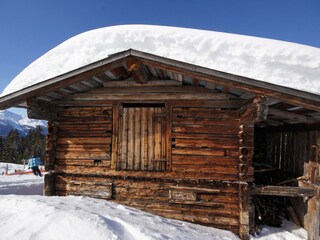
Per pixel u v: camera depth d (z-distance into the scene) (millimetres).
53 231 3299
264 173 8906
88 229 3391
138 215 5172
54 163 6699
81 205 4957
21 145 58375
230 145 5969
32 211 3938
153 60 4840
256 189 5723
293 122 6996
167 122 6254
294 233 6098
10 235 3121
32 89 5332
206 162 6023
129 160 6367
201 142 6082
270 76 4793
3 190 10953
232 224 5836
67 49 5785
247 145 5777
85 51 5590
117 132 6469
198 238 4531
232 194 5898
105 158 6469
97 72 5172
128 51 4852
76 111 6711
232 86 4707
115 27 5699
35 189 11336
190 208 6043
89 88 6543
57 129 6777
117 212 4965
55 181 6719
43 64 5758
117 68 5527
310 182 5832
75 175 6613
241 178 5707
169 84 6301
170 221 5578
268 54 5035
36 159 15516
